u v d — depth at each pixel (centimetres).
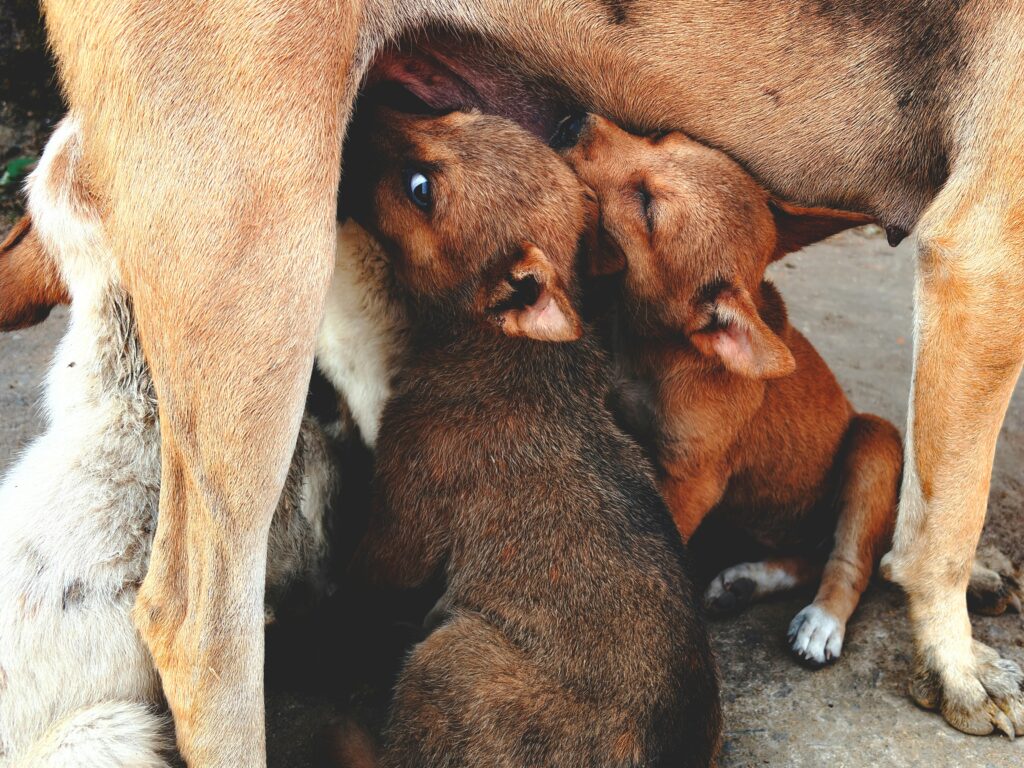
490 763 56
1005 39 61
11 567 57
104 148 53
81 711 56
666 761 57
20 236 64
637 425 72
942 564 66
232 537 54
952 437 64
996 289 61
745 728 65
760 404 72
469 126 65
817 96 64
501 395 65
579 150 67
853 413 79
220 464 53
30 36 110
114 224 53
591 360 68
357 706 66
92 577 57
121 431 60
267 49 51
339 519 71
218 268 52
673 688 58
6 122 113
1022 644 72
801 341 77
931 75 63
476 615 60
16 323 66
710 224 66
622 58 63
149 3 51
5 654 56
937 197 64
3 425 83
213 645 54
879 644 71
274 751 63
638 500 64
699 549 80
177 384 53
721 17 62
